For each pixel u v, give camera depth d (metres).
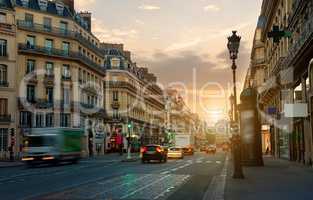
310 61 27.89
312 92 28.53
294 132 38.50
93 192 16.42
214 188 17.31
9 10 63.75
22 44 65.56
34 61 67.50
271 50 54.50
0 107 61.97
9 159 57.62
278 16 46.59
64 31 71.31
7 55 62.97
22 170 32.97
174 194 16.02
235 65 22.69
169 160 50.22
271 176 22.33
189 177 24.14
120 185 19.33
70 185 19.27
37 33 67.94
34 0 69.62
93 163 43.91
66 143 41.50
